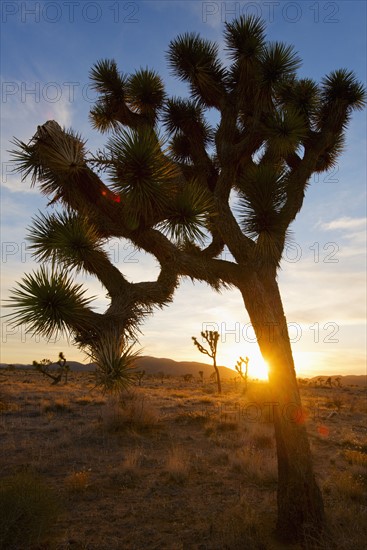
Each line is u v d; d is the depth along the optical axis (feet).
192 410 61.26
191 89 23.62
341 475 28.53
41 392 84.58
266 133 20.26
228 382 155.22
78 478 26.86
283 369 18.66
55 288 15.26
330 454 37.09
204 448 38.01
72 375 163.43
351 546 16.67
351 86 23.53
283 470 18.30
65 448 36.88
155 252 18.53
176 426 47.98
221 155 21.13
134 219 17.15
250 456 33.19
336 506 23.17
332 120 22.86
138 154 16.12
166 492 26.18
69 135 17.69
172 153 25.32
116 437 40.40
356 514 21.35
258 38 21.74
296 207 20.71
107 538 19.34
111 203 17.92
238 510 22.03
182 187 19.57
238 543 17.71
